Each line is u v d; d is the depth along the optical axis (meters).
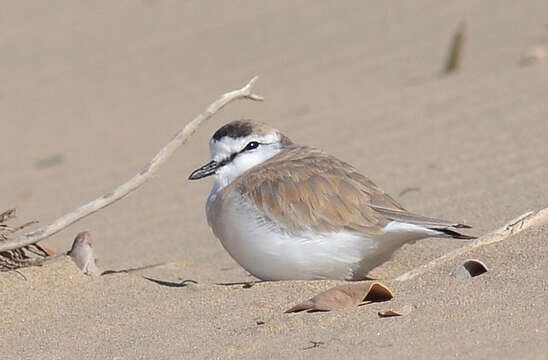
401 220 8.36
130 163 16.27
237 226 8.61
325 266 8.49
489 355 6.42
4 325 8.11
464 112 14.70
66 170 16.64
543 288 7.47
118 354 7.30
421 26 20.47
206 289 8.45
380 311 7.42
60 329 7.95
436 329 6.95
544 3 20.05
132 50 23.11
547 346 6.45
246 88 8.76
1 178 16.77
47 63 23.23
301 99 17.75
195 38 23.08
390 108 15.90
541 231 8.60
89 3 27.19
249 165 9.25
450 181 11.87
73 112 20.16
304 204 8.46
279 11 23.75
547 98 14.34
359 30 21.17
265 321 7.49
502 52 17.55
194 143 16.67
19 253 8.90
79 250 9.13
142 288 8.67
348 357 6.62
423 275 8.18
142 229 12.62
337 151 14.23
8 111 20.72
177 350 7.20
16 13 26.98
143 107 19.55
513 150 12.46
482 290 7.59
